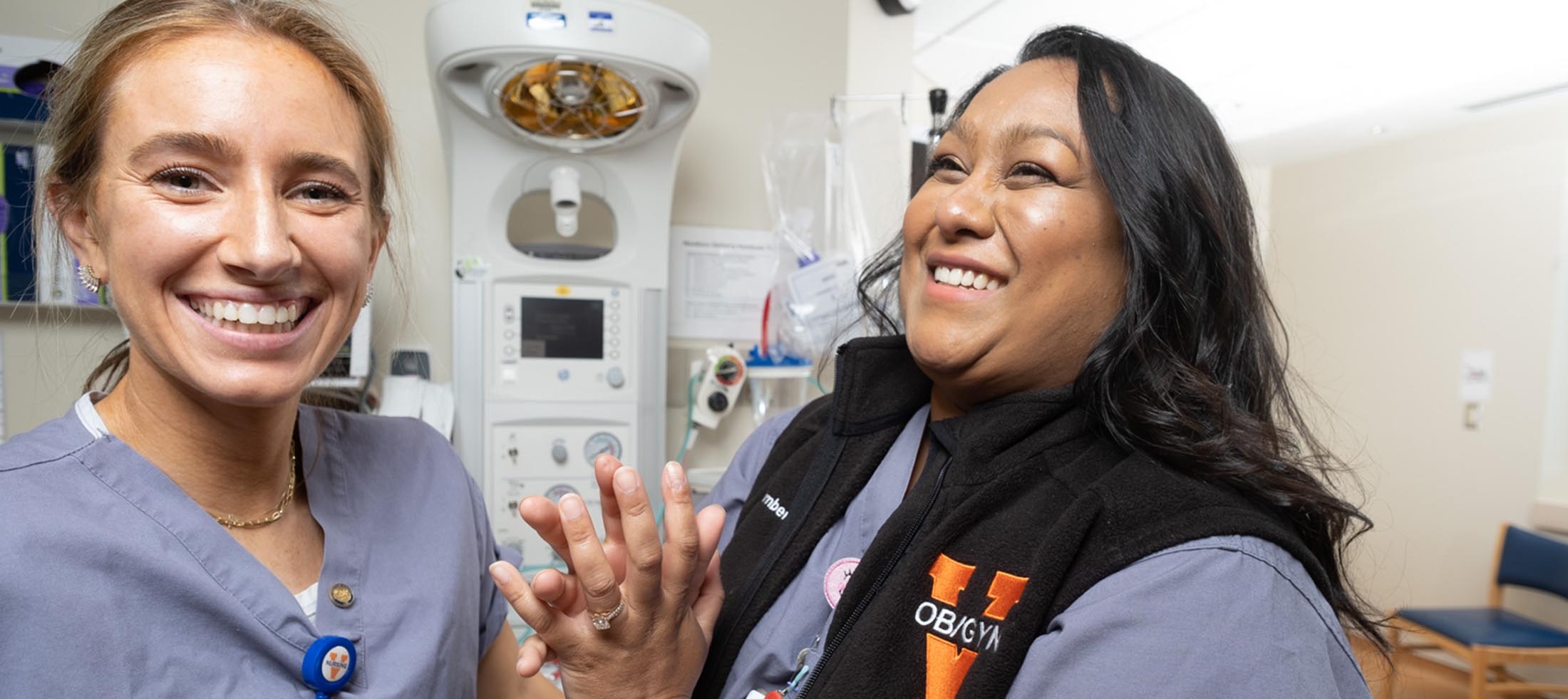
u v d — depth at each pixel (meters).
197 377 0.58
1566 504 3.38
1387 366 4.21
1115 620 0.54
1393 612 0.74
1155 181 0.65
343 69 0.65
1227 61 3.21
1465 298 3.86
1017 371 0.69
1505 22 2.80
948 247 0.69
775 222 1.92
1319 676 0.53
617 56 1.31
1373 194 4.32
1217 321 0.68
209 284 0.57
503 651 0.89
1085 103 0.65
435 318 1.72
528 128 1.44
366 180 0.67
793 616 0.74
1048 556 0.59
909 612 0.65
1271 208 4.96
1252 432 0.64
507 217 1.59
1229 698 0.52
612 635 0.63
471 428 1.51
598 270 1.55
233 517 0.66
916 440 0.79
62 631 0.54
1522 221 3.64
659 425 1.60
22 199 1.38
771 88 2.00
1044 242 0.65
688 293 1.93
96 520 0.58
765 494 0.89
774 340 1.91
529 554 1.54
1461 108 3.66
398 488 0.78
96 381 0.71
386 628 0.70
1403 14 2.78
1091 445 0.68
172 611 0.59
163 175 0.56
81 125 0.58
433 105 1.73
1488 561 3.70
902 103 1.93
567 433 1.56
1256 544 0.57
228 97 0.56
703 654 0.70
